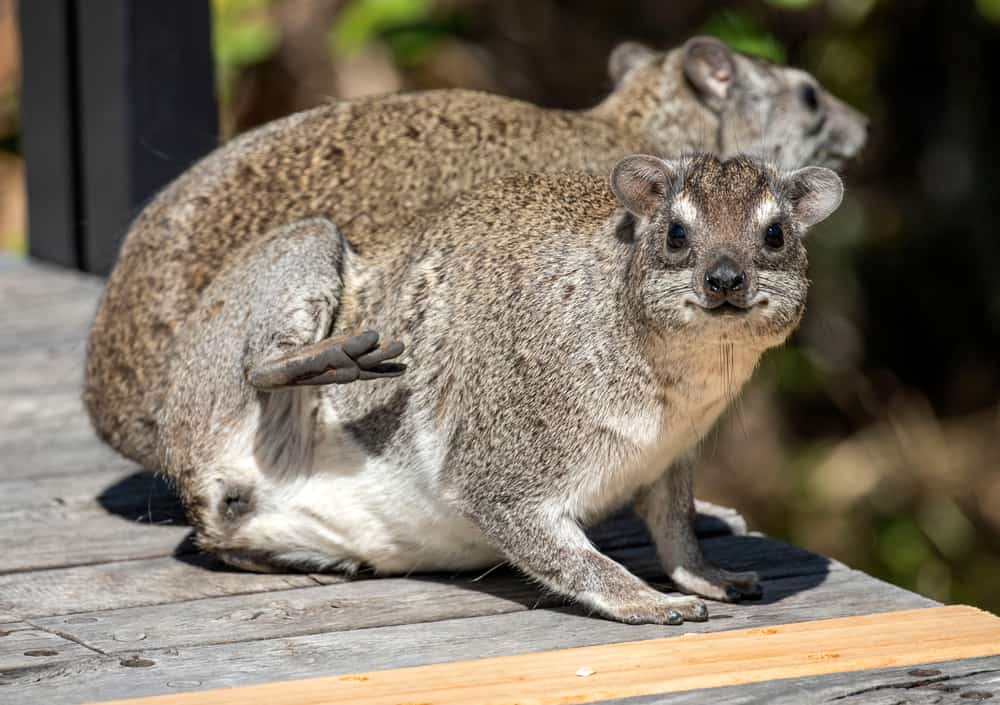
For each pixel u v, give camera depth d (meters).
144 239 14.87
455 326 12.70
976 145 31.89
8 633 11.73
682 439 12.38
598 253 12.37
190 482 13.21
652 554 13.77
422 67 32.56
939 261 32.19
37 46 22.83
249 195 15.26
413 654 11.35
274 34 31.09
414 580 13.13
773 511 30.45
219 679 10.82
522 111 17.72
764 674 10.77
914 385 32.34
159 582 12.95
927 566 29.50
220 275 13.69
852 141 21.88
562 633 11.78
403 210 15.80
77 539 13.94
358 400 12.94
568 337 12.20
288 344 12.92
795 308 11.78
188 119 21.02
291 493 13.05
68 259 23.19
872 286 32.22
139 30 20.59
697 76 20.12
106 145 21.33
